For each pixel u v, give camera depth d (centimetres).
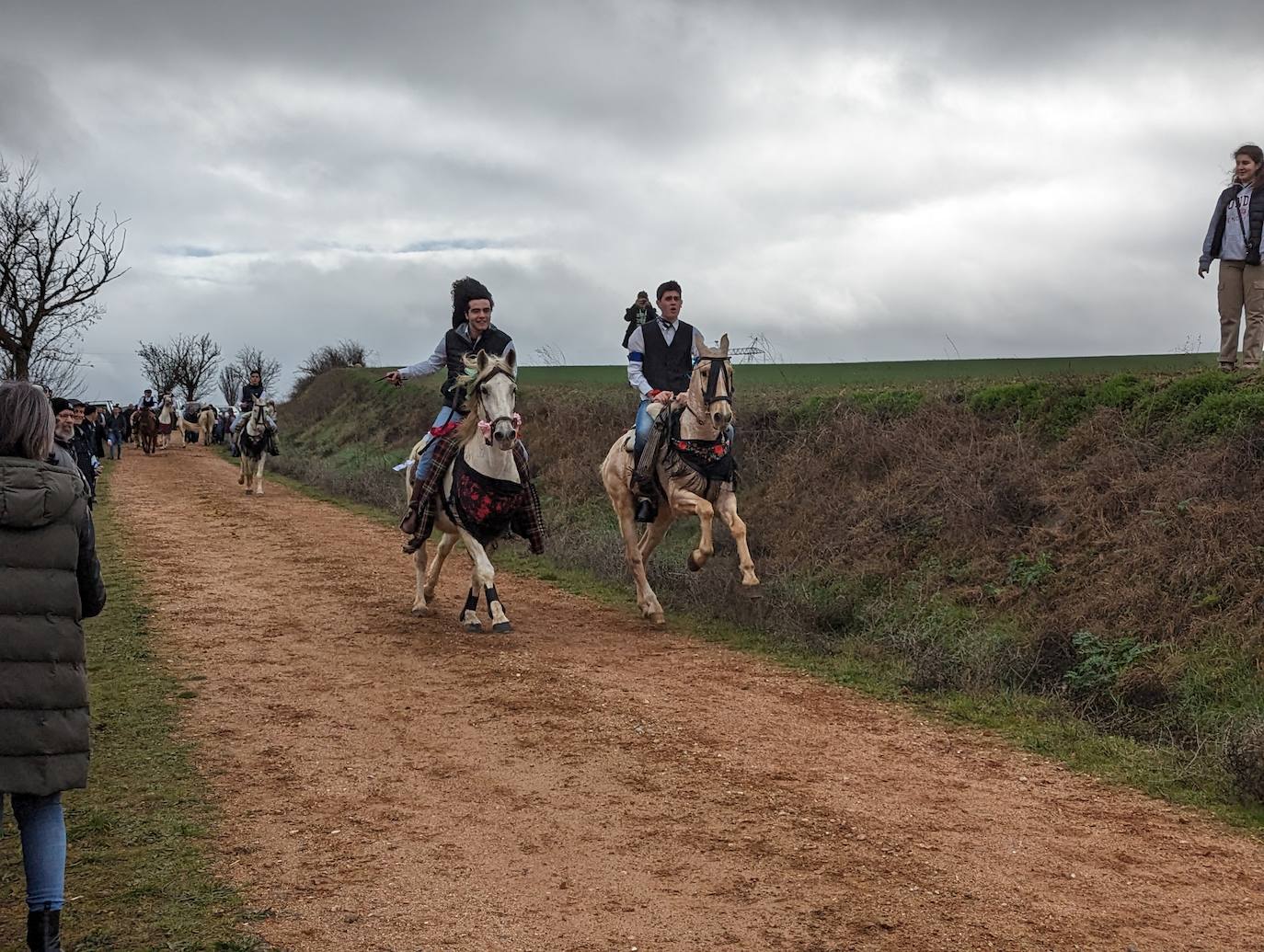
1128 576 874
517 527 972
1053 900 450
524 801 559
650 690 790
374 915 424
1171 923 430
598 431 1959
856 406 1440
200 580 1231
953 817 550
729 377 931
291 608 1084
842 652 922
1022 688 801
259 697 755
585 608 1121
